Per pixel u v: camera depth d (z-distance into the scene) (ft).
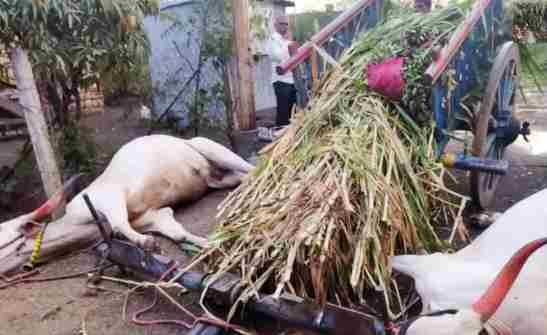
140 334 8.41
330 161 9.13
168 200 13.99
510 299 6.12
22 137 26.50
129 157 13.23
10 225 11.06
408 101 10.57
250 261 7.70
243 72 24.29
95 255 11.57
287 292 7.33
